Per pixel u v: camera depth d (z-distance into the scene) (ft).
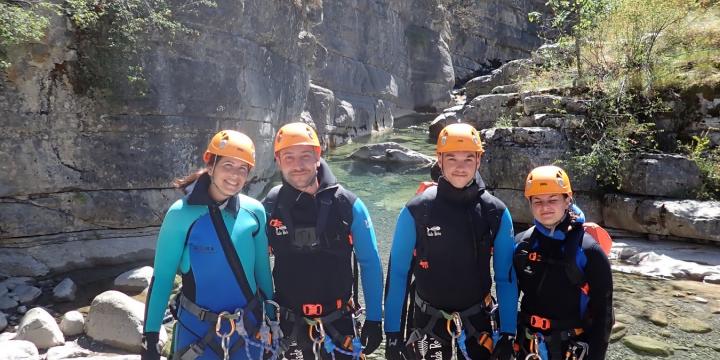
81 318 15.37
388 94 69.46
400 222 9.67
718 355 13.83
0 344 13.12
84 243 21.34
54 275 19.79
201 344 8.41
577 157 24.23
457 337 9.17
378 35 67.72
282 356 9.36
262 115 32.22
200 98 25.08
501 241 9.42
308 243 8.84
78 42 20.20
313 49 42.75
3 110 19.19
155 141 23.18
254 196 32.04
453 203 9.36
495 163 26.18
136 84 21.77
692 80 24.70
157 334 8.48
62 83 20.36
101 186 21.84
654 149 24.22
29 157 19.97
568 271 8.75
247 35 29.25
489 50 100.17
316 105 50.01
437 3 80.74
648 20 26.27
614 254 21.52
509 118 30.96
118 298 15.07
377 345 9.48
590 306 8.85
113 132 21.98
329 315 9.18
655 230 22.16
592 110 25.85
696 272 19.08
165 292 8.54
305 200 9.04
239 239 8.63
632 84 26.12
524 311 9.48
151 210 22.97
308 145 8.80
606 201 23.89
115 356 13.56
